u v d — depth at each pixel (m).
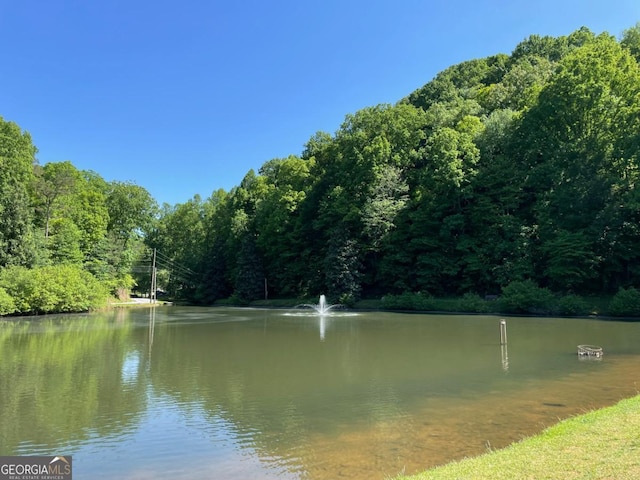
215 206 80.38
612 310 29.20
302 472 6.48
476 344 18.59
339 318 33.38
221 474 6.50
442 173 41.59
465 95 66.06
